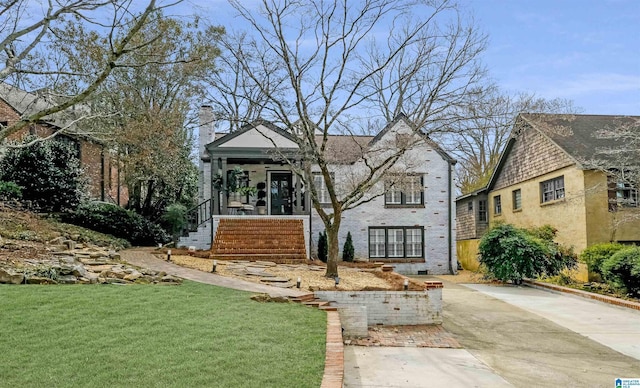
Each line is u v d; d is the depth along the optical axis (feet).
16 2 33.88
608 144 67.92
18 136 67.46
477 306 46.93
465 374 25.49
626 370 27.25
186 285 36.83
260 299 32.91
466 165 123.03
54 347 20.75
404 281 42.34
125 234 70.23
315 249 76.02
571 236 66.59
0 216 51.24
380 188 73.00
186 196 94.84
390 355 29.30
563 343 33.40
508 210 85.81
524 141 79.97
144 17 30.53
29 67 49.65
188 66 64.90
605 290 54.80
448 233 78.54
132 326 24.18
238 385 17.12
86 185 75.00
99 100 71.15
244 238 64.08
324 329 25.50
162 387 16.79
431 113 46.98
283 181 79.25
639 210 62.28
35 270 34.88
